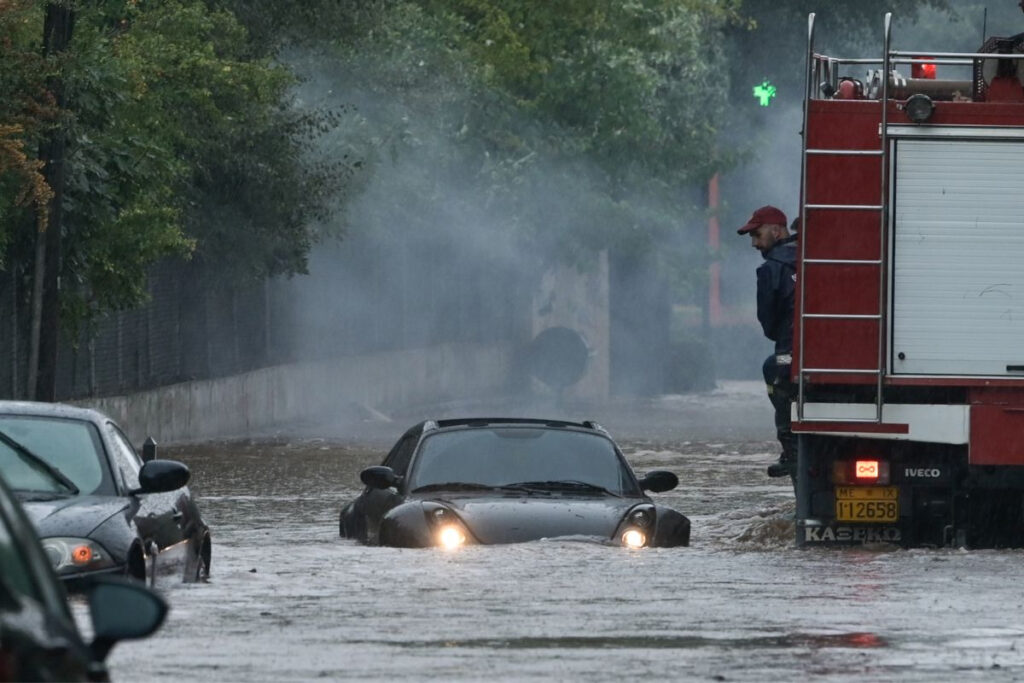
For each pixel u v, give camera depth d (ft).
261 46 375.66
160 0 329.93
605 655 103.55
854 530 160.97
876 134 157.28
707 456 329.52
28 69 249.55
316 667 98.58
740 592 131.85
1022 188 157.38
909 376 157.28
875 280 157.38
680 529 164.86
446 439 176.55
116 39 284.41
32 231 276.00
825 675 97.14
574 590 132.36
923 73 174.29
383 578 138.92
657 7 501.97
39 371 263.70
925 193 157.48
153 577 125.49
